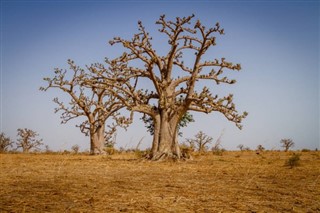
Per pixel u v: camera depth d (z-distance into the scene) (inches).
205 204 249.8
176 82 925.2
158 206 240.5
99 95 1472.7
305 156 1019.3
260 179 410.6
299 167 598.9
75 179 402.9
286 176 444.8
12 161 800.3
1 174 463.5
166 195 286.5
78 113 1471.5
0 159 892.0
